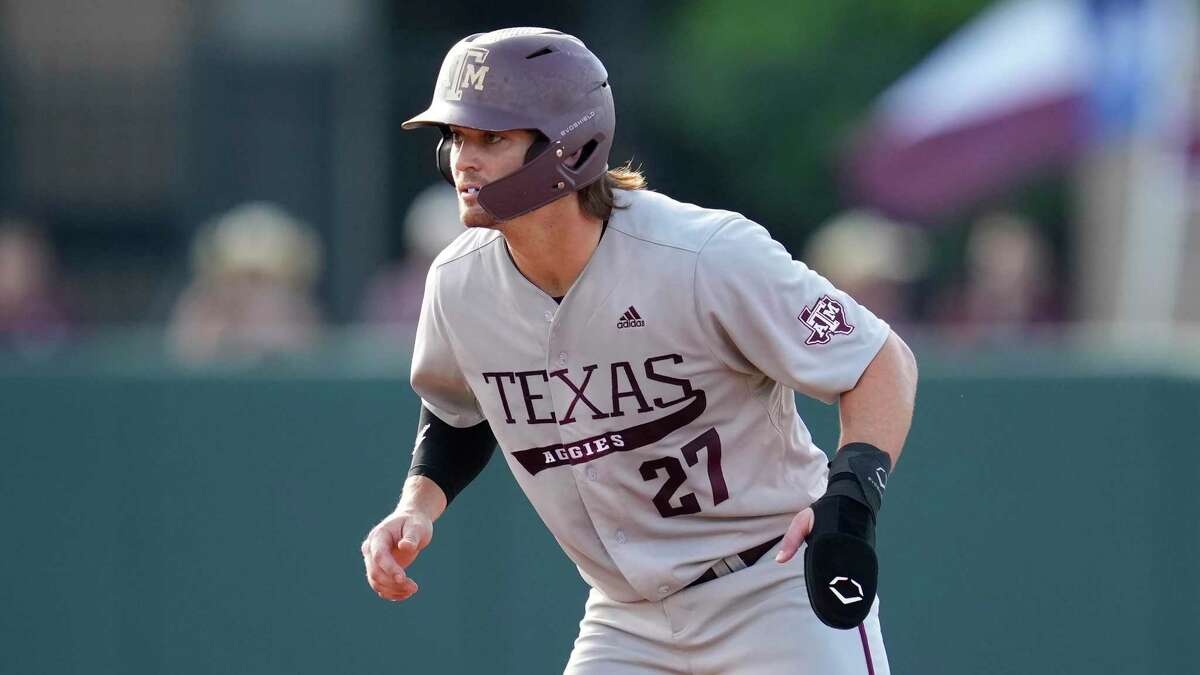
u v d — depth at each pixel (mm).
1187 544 20000
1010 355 21359
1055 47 33094
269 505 20672
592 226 11891
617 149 53688
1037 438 20188
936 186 34125
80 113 51562
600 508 12500
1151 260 33562
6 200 51250
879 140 34656
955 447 20234
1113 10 32812
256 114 50906
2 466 20875
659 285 11805
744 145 53625
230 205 51188
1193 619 19984
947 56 35406
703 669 12805
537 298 12086
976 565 20203
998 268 32875
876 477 11477
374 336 29266
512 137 11531
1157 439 20078
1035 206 50156
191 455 20734
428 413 13516
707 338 11898
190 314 29031
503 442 12758
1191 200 32781
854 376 11859
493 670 20359
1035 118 33125
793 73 53250
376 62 51438
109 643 20766
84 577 20797
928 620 20203
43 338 31203
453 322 12469
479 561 20406
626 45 53844
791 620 12453
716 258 11773
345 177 51156
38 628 20812
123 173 51438
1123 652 20094
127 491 20781
